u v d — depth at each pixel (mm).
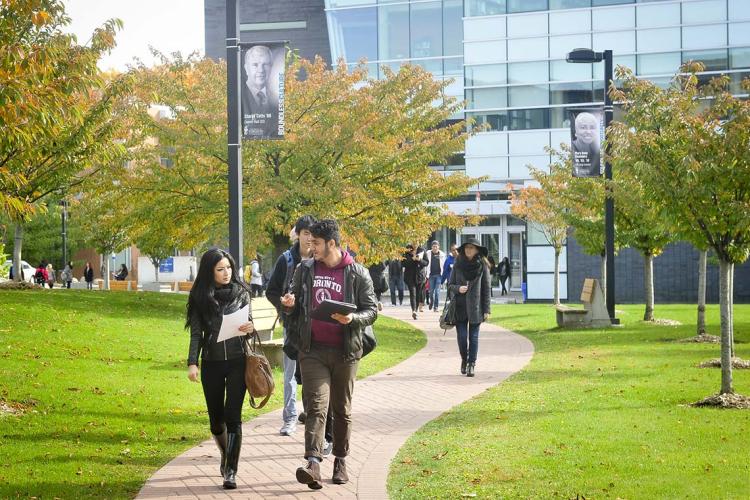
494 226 45406
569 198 26766
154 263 49188
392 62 46906
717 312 27703
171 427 9664
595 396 11258
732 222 10969
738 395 10562
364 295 7574
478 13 43875
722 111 11422
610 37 42219
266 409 11133
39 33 12180
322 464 8250
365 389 12820
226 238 21609
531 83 43312
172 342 16391
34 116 10156
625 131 11656
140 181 22734
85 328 16734
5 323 16359
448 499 6742
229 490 7281
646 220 19375
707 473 7168
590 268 38500
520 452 8188
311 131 22219
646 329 21312
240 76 13547
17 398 10531
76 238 54875
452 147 23078
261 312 14281
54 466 7793
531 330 22594
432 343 19750
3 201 10477
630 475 7160
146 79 22250
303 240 8602
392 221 22859
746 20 40844
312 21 54531
